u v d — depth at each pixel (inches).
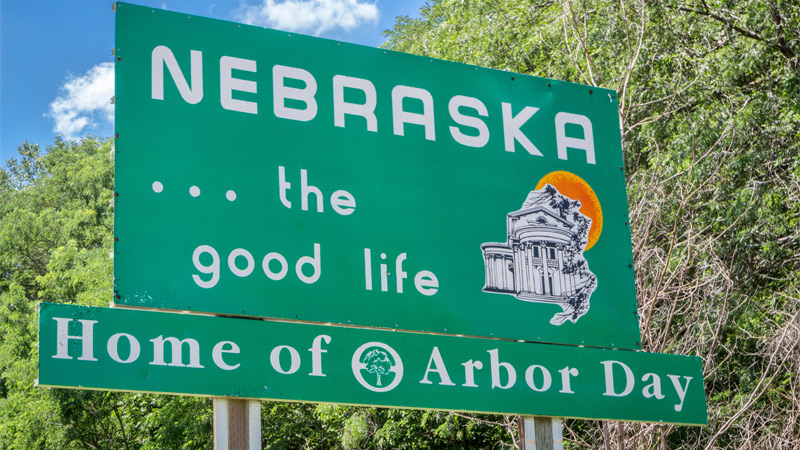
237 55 223.0
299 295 212.1
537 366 230.2
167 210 205.5
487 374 223.5
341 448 742.5
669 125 523.8
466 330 227.5
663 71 553.6
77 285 1112.8
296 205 218.4
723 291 425.4
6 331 1161.4
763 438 406.0
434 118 240.4
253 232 212.1
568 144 255.9
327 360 206.8
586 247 249.4
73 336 185.3
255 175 216.2
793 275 485.4
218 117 216.7
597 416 233.1
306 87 227.9
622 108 379.9
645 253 376.8
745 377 437.4
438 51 663.1
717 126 503.5
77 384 182.9
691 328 412.5
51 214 1603.1
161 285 199.9
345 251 220.1
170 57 215.9
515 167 246.4
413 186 232.5
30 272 1596.9
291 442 802.8
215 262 206.4
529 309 236.8
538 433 228.7
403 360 215.0
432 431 637.9
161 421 804.6
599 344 242.5
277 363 201.9
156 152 208.2
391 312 220.5
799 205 509.4
